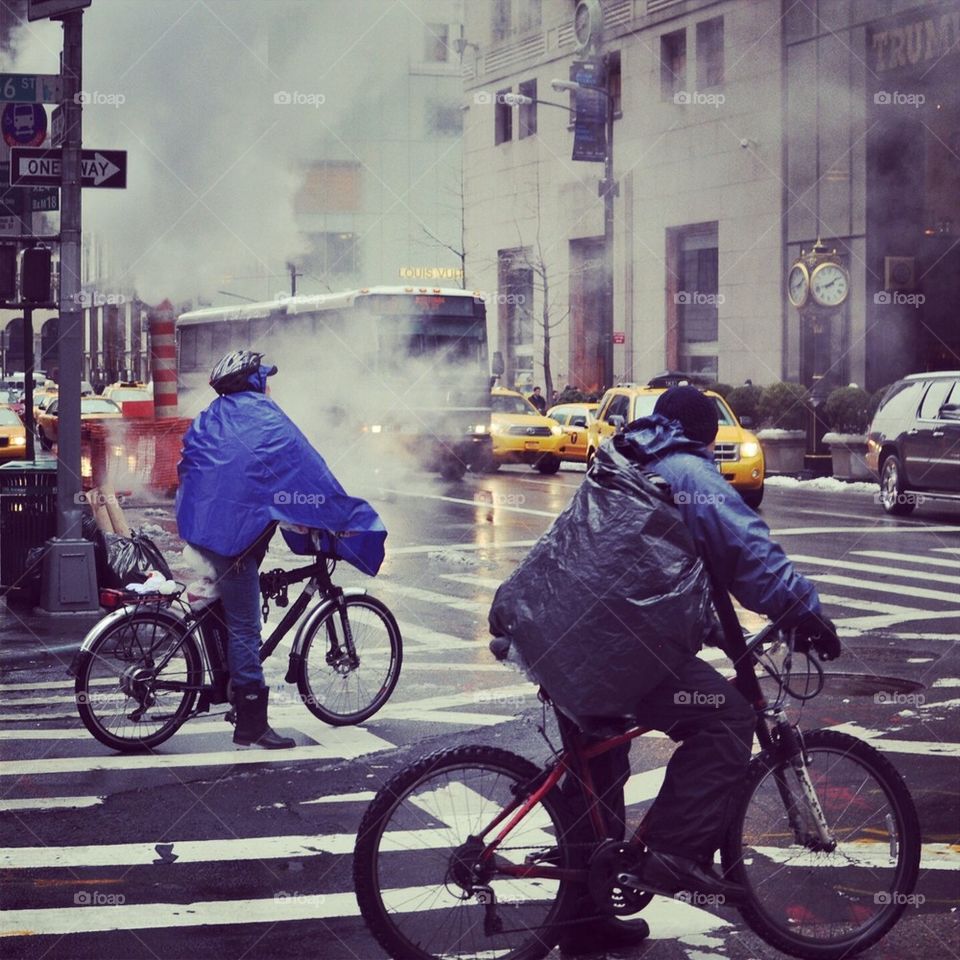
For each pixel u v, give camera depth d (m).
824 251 28.23
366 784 6.71
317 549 7.50
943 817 5.98
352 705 7.97
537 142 47.75
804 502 22.77
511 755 4.34
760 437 28.08
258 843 5.80
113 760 7.18
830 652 4.38
